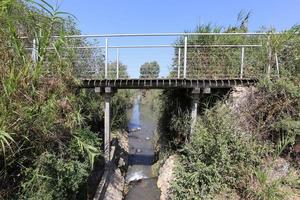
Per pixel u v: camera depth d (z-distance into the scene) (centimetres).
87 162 655
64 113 526
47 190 486
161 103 1179
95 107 1057
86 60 874
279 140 643
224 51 870
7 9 340
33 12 373
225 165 605
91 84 855
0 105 346
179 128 905
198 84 815
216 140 634
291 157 646
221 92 855
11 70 347
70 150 580
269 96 698
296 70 751
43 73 441
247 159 613
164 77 856
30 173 457
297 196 553
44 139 470
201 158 646
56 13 382
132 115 2284
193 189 610
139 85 845
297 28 773
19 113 371
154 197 889
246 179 592
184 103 927
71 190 601
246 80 799
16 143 390
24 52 394
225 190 591
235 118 707
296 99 668
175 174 671
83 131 697
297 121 641
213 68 860
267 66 781
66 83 576
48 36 385
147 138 1614
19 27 397
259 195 545
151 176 1062
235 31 1057
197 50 872
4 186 439
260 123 690
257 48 848
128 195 914
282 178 580
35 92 404
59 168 523
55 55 456
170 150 992
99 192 758
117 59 848
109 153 901
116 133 1336
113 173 939
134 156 1295
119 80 843
